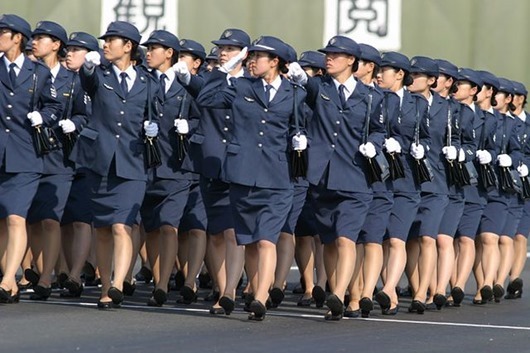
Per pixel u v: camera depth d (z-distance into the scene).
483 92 38.28
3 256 32.91
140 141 31.42
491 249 37.81
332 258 31.55
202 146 33.12
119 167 31.05
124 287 35.62
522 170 39.22
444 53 56.31
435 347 26.95
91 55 30.56
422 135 33.56
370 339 27.83
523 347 27.33
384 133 31.50
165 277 33.44
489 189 36.97
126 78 31.48
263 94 30.09
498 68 56.50
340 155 30.88
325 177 30.88
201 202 34.66
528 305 37.66
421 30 56.19
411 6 56.06
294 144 29.92
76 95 33.94
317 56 37.75
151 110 31.58
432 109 34.53
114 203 31.20
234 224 30.39
